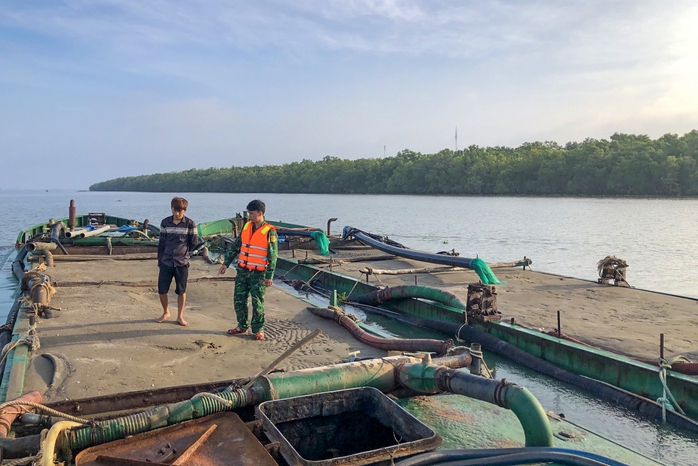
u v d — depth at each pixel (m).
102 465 3.76
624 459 4.38
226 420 4.46
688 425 6.22
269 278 7.83
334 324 8.75
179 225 8.20
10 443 3.97
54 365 6.29
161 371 6.28
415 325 10.88
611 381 7.38
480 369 6.16
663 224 36.75
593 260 21.81
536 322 9.72
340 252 19.73
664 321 9.78
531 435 4.21
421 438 4.33
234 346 7.41
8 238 29.80
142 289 11.17
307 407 4.85
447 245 27.08
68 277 12.55
